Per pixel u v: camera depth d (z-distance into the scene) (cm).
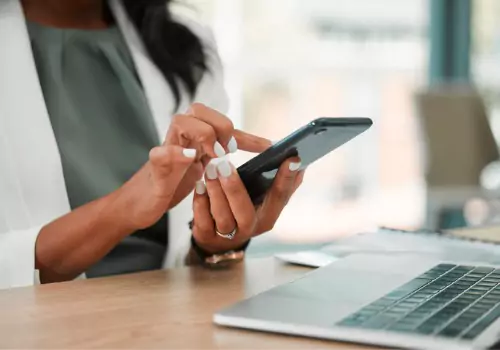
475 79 411
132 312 69
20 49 117
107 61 129
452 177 292
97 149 122
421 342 54
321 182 380
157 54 132
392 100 394
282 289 70
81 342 60
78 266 101
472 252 91
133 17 133
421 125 294
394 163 391
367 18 388
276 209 91
